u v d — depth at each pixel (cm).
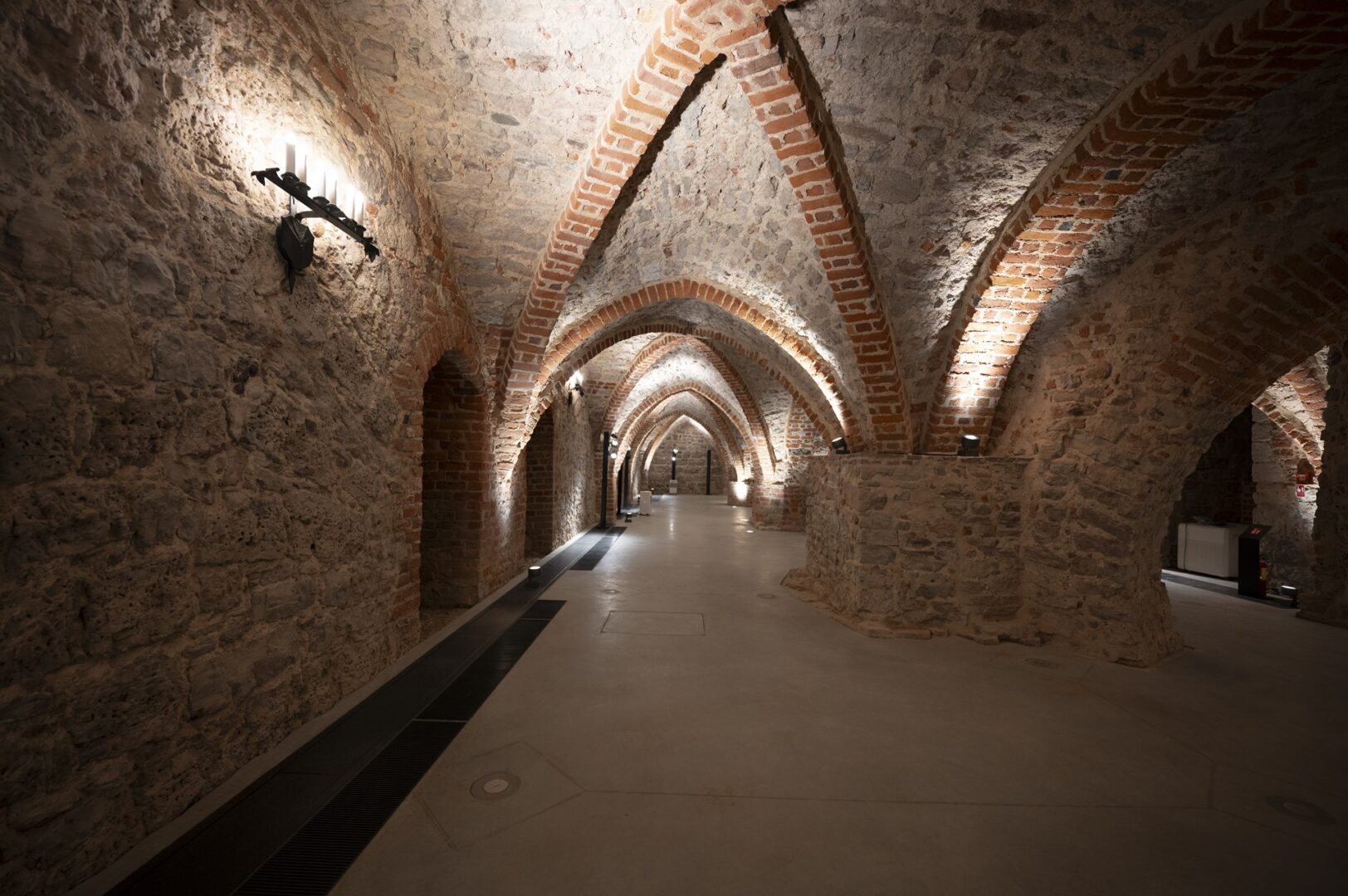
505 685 373
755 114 374
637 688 374
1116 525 464
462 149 401
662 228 527
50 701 172
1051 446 510
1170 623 483
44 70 165
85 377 180
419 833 221
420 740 296
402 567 414
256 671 264
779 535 1243
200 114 223
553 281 518
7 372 158
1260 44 285
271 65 262
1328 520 586
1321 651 483
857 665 429
